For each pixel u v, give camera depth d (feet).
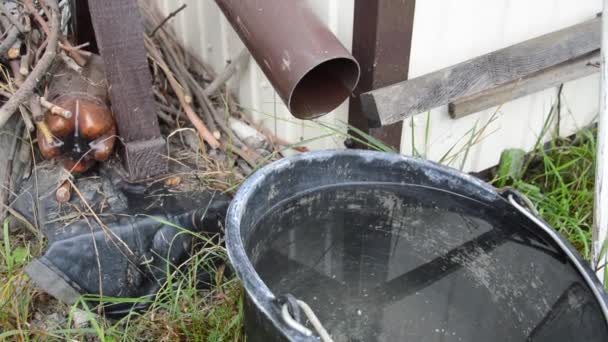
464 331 3.42
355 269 3.80
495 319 3.46
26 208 5.48
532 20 6.05
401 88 5.03
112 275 4.84
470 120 6.15
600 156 4.15
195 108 6.62
